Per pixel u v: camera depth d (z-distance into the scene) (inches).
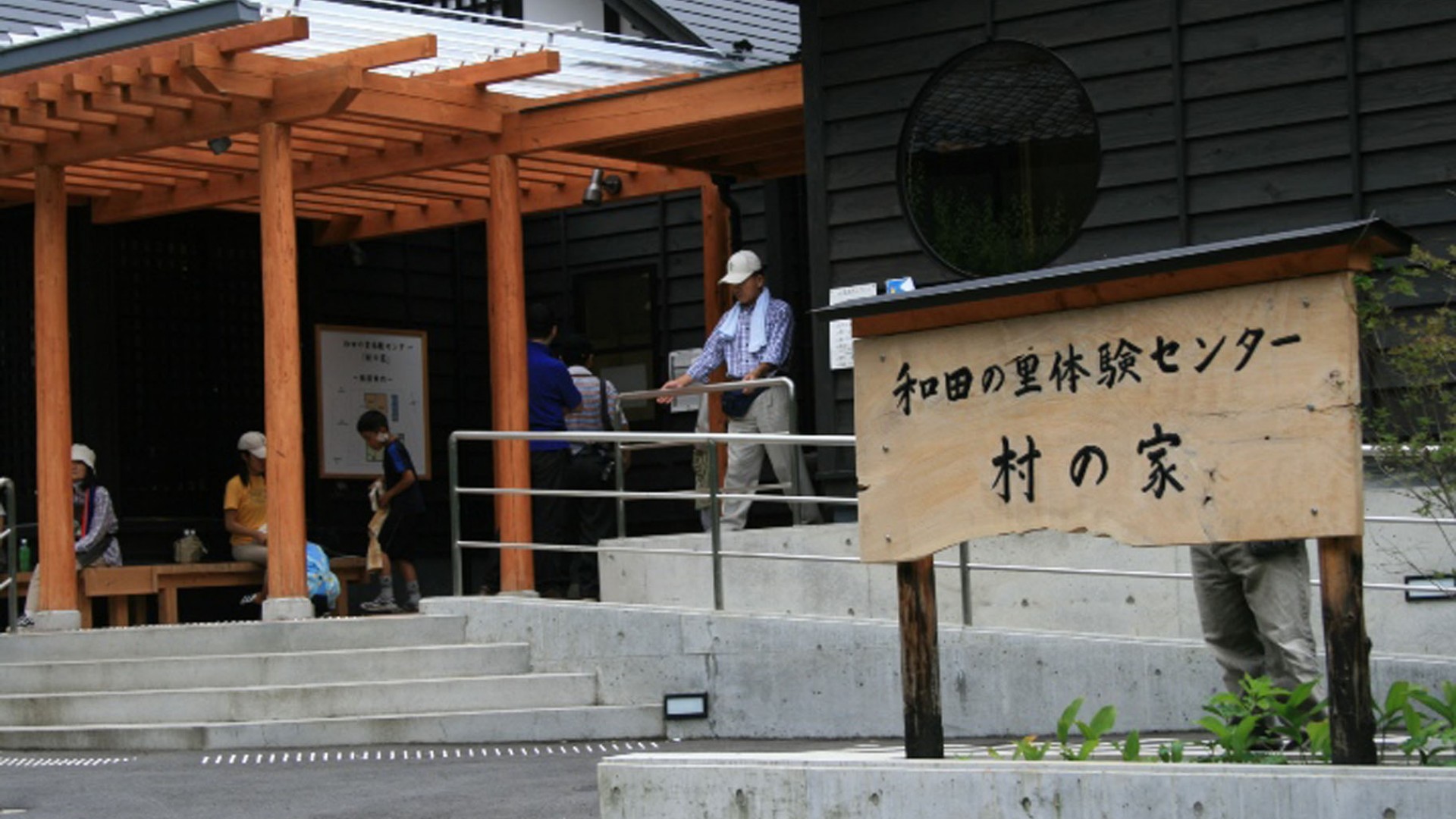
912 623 267.1
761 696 437.4
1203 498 238.8
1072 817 241.3
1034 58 476.1
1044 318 253.3
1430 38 426.6
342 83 496.7
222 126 518.3
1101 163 464.8
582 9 744.3
